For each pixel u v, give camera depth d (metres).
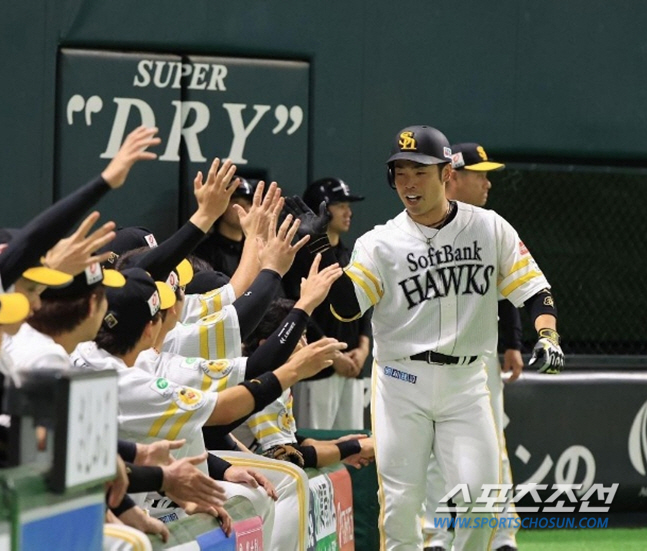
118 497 11.06
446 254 17.56
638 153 28.41
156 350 14.88
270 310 18.61
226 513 12.82
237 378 14.95
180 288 15.67
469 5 27.39
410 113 27.16
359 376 25.89
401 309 17.67
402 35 27.06
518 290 17.84
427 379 17.61
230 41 26.14
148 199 25.69
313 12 26.56
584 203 28.84
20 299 10.06
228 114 26.17
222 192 15.73
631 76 28.28
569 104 27.95
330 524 18.25
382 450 17.75
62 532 9.16
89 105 25.42
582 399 27.38
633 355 28.56
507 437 26.88
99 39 25.47
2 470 8.80
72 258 11.27
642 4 28.31
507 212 28.39
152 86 25.75
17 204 25.12
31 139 25.19
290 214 17.70
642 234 29.11
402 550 17.78
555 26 27.83
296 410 25.33
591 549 24.33
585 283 28.86
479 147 23.48
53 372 9.16
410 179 17.34
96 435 9.48
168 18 25.78
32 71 25.17
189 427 13.41
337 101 26.75
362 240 17.86
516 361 23.77
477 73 27.47
